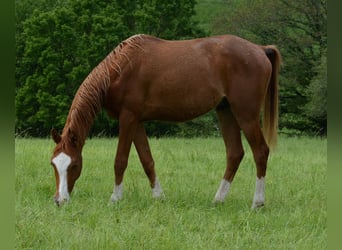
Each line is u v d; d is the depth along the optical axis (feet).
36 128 130.72
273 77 31.27
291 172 40.88
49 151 47.26
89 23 129.70
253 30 127.65
